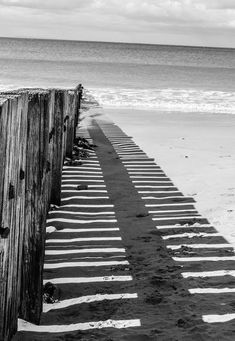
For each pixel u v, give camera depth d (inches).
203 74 1747.0
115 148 438.6
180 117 662.5
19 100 106.0
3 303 107.6
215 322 138.3
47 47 4392.2
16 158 107.2
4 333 111.7
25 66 1734.7
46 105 139.8
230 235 212.8
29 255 131.6
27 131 123.3
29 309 135.0
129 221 234.8
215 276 169.6
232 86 1230.3
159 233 217.0
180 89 1094.4
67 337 130.7
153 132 534.0
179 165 366.9
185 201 269.7
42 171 132.9
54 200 254.8
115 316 142.5
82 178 319.0
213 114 704.4
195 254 190.1
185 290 158.6
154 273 172.2
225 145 459.8
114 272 174.2
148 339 129.9
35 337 129.7
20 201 116.0
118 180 317.7
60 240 208.1
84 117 638.5
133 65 2171.5
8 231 102.7
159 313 144.0
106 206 260.1
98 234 216.4
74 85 1103.6
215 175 332.8
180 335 131.4
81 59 2598.4
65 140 340.8
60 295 156.7
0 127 91.0
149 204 263.7
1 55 2576.3
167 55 4042.8
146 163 374.0
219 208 255.0
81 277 170.1
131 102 816.9
